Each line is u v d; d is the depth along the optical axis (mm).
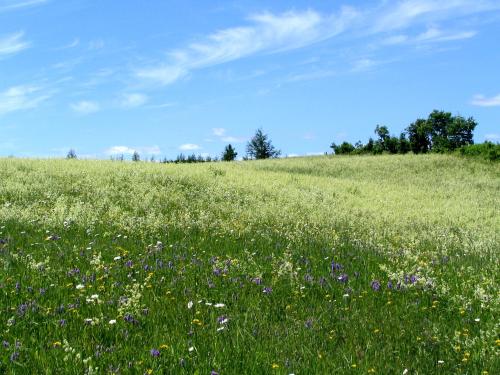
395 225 22172
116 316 7387
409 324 8008
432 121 95688
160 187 26750
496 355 6719
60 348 5980
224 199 25438
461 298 9227
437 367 6336
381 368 6121
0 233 13898
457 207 31250
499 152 62969
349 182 39969
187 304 8117
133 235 14672
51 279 9188
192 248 13023
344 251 14547
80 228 15383
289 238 16266
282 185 33469
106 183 26297
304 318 8031
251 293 9117
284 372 5699
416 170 56219
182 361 5746
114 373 5352
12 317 6801
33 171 28297
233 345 6473
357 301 9148
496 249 17125
